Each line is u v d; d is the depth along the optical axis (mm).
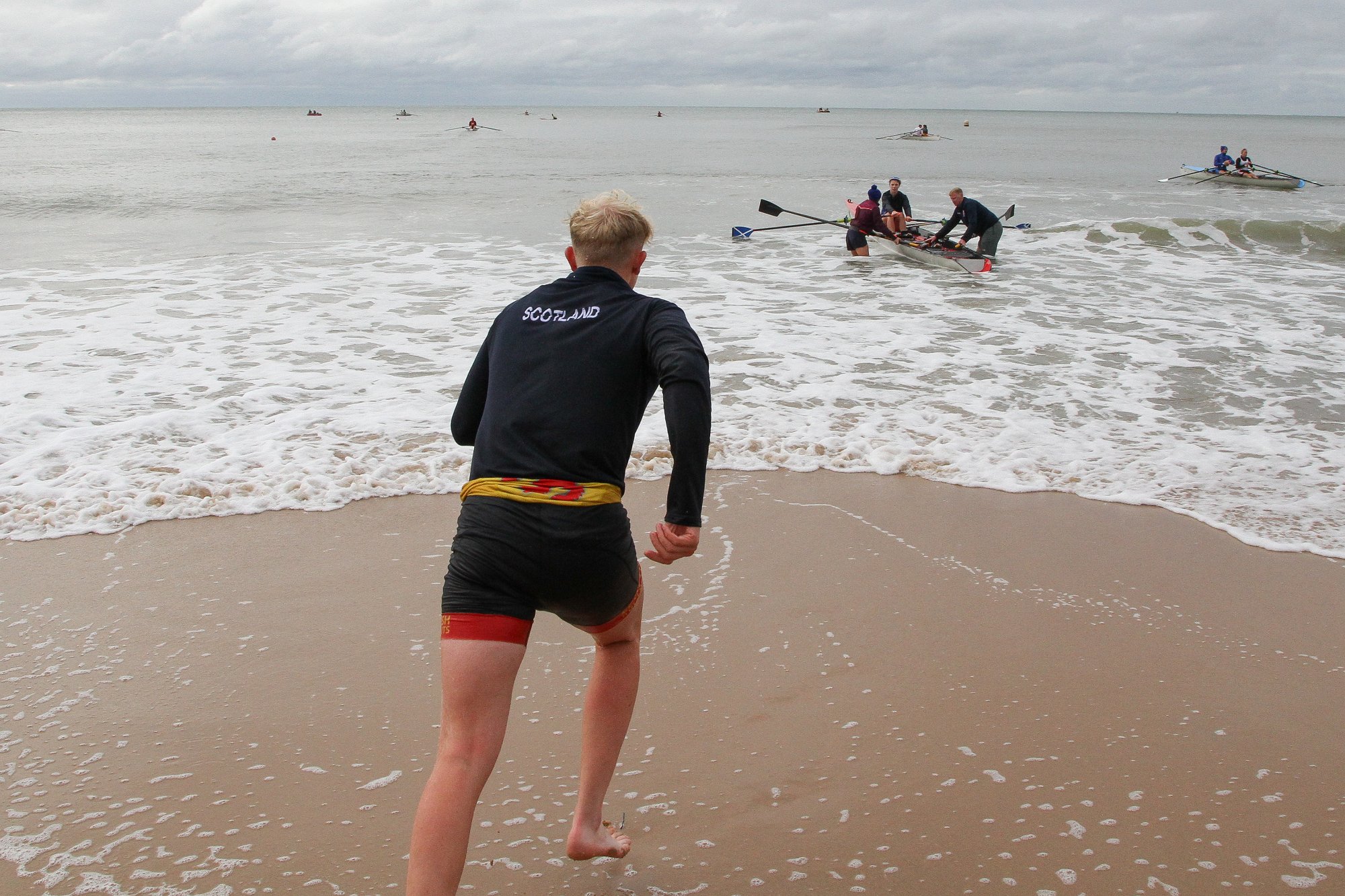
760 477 5562
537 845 2533
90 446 5723
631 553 2104
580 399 1977
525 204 20547
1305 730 3158
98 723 3094
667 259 13969
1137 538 4766
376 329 8961
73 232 15469
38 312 9359
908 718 3203
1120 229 16516
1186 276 12812
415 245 14430
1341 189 28688
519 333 2115
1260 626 3895
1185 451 6023
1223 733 3135
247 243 14375
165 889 2344
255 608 3916
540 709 3201
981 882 2412
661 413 6520
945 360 8172
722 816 2680
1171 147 61594
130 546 4504
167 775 2822
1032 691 3385
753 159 40938
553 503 1915
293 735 3043
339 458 5668
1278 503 5219
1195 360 8242
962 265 13141
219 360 7754
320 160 37562
